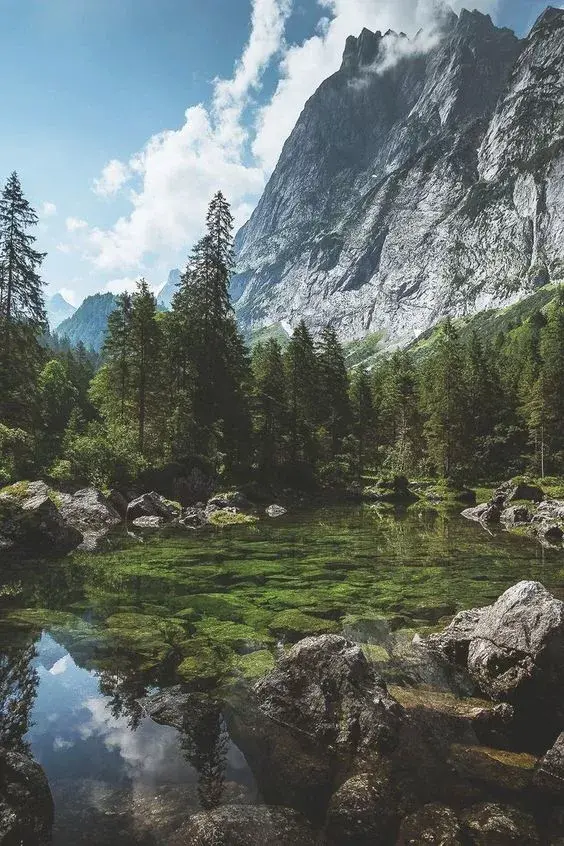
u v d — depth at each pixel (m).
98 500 36.75
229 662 11.82
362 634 13.91
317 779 7.61
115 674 11.14
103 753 8.11
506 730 9.33
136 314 52.69
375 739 8.52
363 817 6.63
